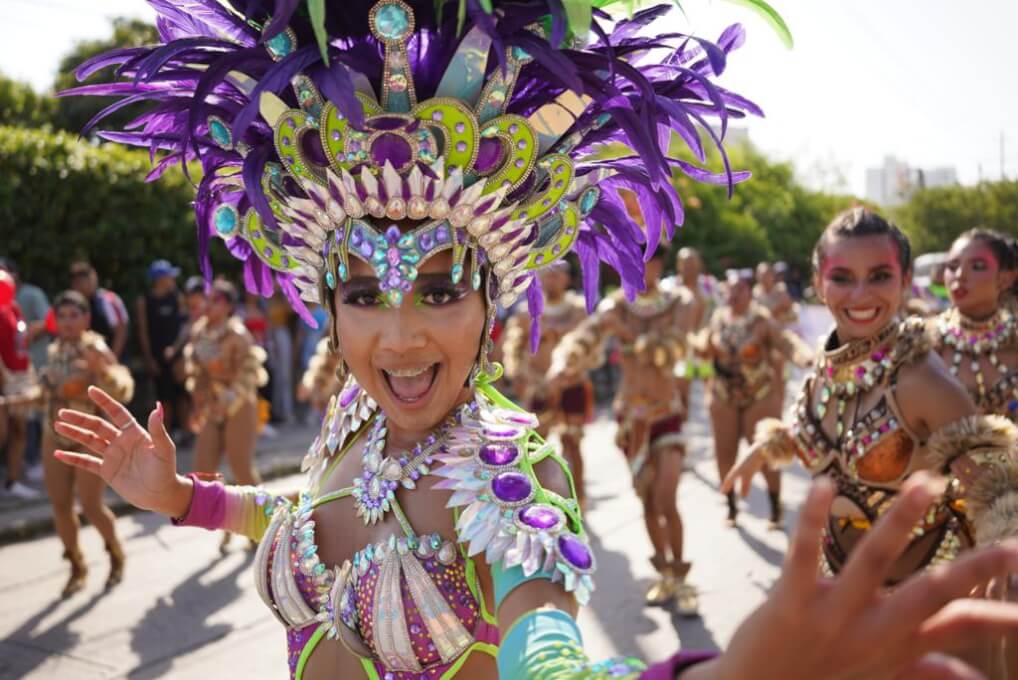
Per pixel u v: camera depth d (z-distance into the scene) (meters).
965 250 3.19
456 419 1.51
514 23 1.31
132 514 7.07
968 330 3.22
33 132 9.63
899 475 2.27
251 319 10.52
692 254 6.98
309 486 1.65
